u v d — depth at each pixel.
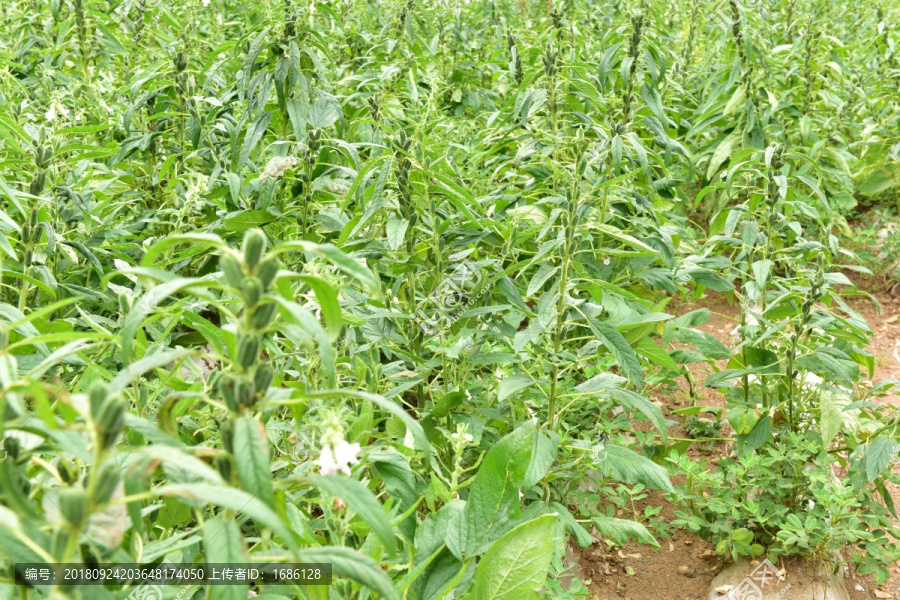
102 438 0.97
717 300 4.93
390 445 1.91
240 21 6.25
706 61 5.97
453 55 6.18
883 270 5.09
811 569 2.86
